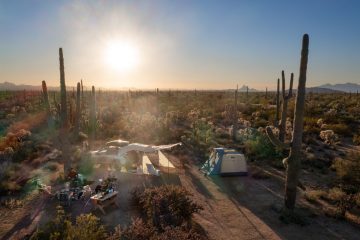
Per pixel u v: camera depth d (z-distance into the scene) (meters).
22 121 35.28
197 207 11.05
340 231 10.71
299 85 11.19
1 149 20.38
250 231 10.63
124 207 12.40
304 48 10.95
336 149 24.31
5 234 10.16
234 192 14.62
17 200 12.96
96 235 8.72
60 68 15.73
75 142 24.53
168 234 7.91
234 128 28.25
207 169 17.95
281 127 20.81
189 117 41.12
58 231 9.05
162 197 10.57
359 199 12.70
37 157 19.91
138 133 30.09
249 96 90.00
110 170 17.33
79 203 12.82
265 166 19.19
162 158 19.30
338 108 48.00
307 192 14.11
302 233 10.54
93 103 24.64
